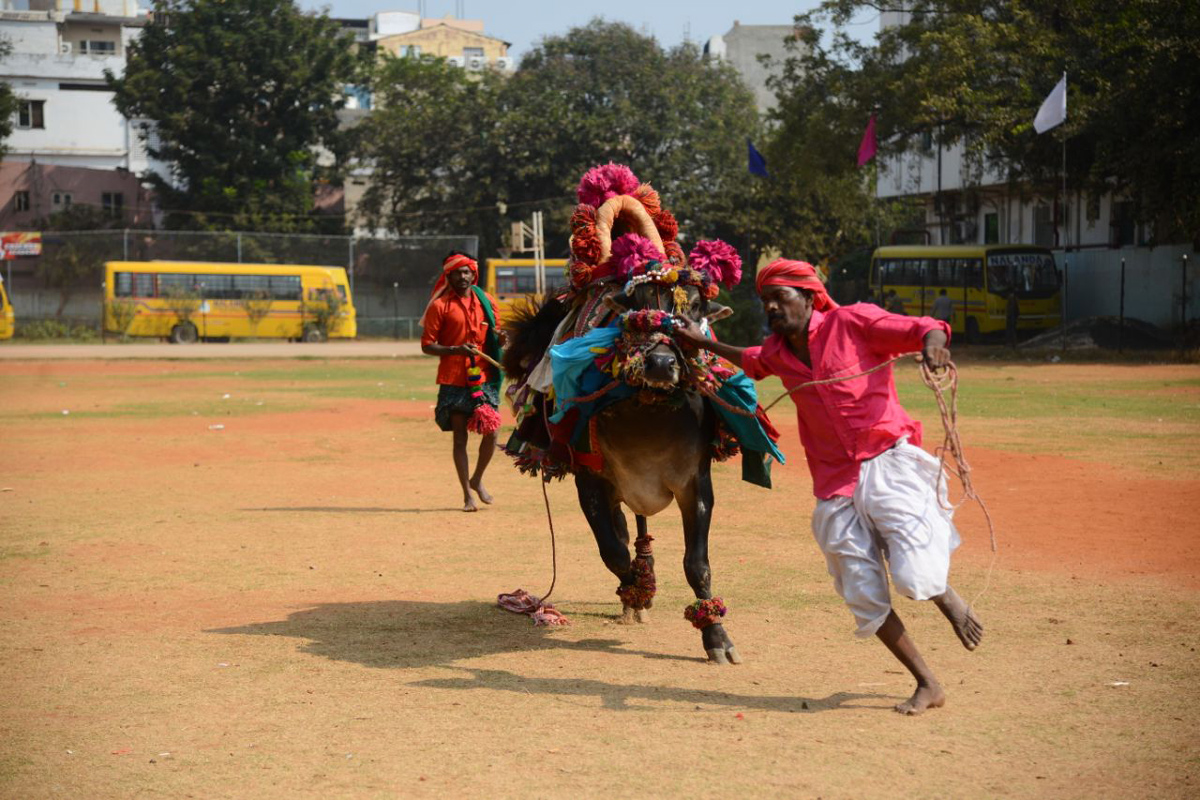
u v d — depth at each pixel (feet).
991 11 131.23
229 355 155.63
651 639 25.66
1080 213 160.25
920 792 16.67
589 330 24.50
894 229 195.93
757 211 205.98
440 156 216.54
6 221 217.77
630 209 26.22
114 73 242.78
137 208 224.33
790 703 20.83
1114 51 117.70
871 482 19.79
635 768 17.71
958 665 22.91
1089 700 20.67
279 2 212.84
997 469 47.88
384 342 191.52
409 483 48.75
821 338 20.53
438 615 27.76
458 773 17.62
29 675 22.98
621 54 210.38
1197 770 17.35
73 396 93.15
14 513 41.47
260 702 21.26
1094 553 32.83
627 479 24.36
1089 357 125.39
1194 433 59.11
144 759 18.38
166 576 31.89
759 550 34.32
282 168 213.66
